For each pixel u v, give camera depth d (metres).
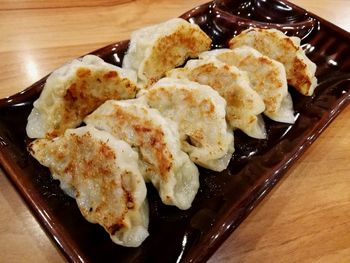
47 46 0.22
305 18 0.23
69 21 0.24
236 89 0.17
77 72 0.16
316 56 0.23
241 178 0.16
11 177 0.13
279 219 0.15
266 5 0.25
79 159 0.14
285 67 0.20
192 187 0.15
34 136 0.16
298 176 0.17
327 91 0.20
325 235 0.15
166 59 0.20
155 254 0.13
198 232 0.14
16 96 0.16
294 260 0.14
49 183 0.15
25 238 0.14
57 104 0.16
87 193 0.13
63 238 0.12
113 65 0.19
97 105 0.17
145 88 0.18
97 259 0.13
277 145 0.17
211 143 0.16
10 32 0.22
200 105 0.16
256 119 0.17
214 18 0.23
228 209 0.14
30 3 0.24
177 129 0.16
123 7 0.26
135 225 0.13
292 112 0.19
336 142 0.19
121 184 0.13
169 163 0.14
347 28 0.27
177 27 0.19
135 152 0.14
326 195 0.16
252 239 0.15
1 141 0.15
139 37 0.20
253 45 0.21
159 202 0.15
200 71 0.18
